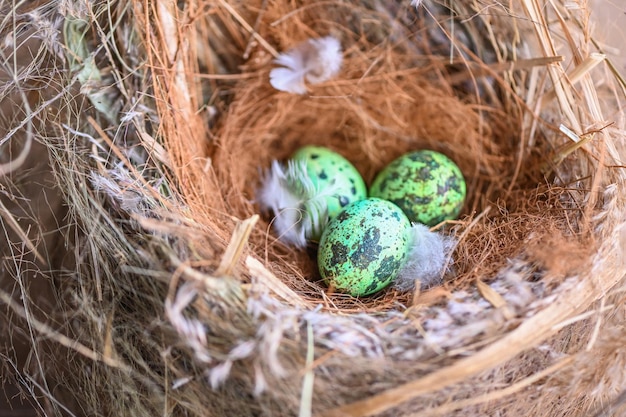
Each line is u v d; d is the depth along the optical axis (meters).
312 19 0.36
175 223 0.30
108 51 0.31
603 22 0.34
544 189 0.33
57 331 0.31
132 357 0.29
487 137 0.35
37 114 0.31
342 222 0.32
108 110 0.31
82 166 0.30
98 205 0.30
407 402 0.28
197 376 0.28
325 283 0.32
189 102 0.33
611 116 0.33
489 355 0.27
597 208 0.31
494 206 0.34
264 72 0.36
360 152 0.36
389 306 0.31
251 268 0.29
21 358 0.33
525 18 0.32
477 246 0.32
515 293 0.29
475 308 0.29
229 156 0.35
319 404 0.27
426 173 0.33
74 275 0.31
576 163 0.33
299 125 0.37
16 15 0.31
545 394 0.29
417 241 0.32
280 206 0.34
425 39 0.35
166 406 0.29
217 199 0.34
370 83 0.36
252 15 0.35
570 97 0.32
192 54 0.34
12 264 0.32
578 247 0.30
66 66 0.31
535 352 0.29
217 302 0.28
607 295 0.30
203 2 0.34
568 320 0.28
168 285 0.28
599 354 0.29
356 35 0.36
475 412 0.29
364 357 0.28
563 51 0.34
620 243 0.31
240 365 0.28
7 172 0.32
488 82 0.35
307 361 0.27
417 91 0.36
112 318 0.29
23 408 0.33
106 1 0.31
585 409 0.31
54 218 0.32
